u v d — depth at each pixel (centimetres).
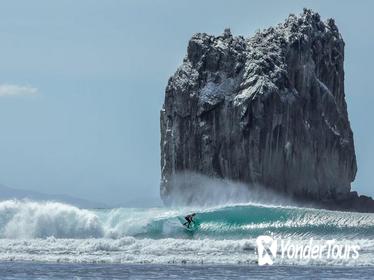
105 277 19500
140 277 19538
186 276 19725
